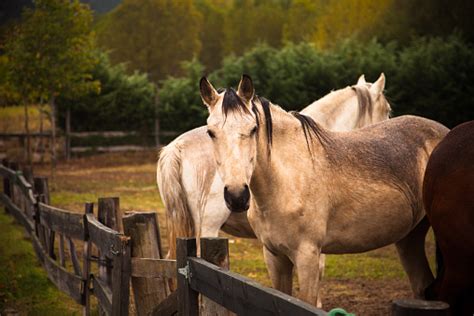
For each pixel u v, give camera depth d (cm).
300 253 452
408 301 178
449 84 2548
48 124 3148
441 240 404
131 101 2927
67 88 2047
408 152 514
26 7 1939
